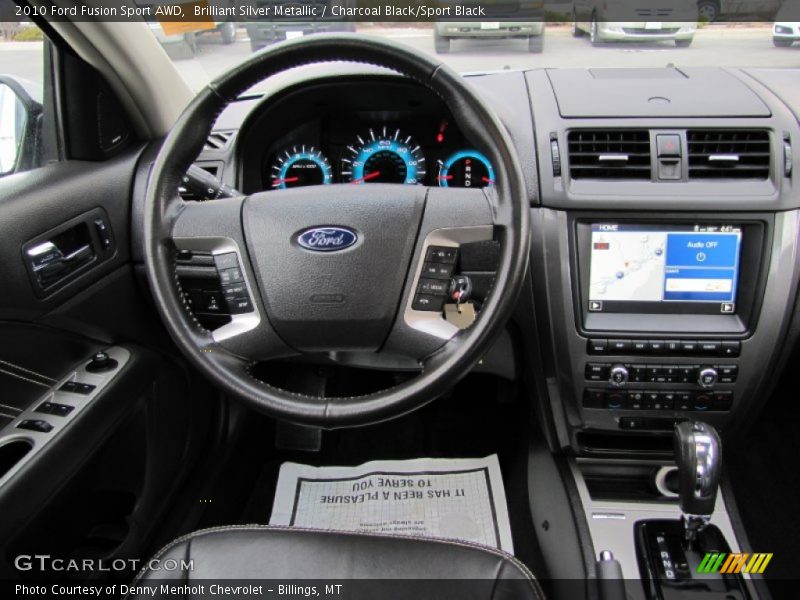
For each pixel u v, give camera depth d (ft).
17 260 3.50
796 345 4.58
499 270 3.00
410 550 3.39
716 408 4.41
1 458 3.58
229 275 3.27
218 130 4.94
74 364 4.28
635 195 4.06
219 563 3.37
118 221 4.41
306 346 3.35
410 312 3.24
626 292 4.27
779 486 5.55
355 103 4.86
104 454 4.09
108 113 4.54
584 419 4.59
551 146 4.15
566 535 4.58
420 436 6.23
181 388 5.00
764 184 4.04
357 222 3.19
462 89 2.96
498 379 6.08
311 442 6.10
